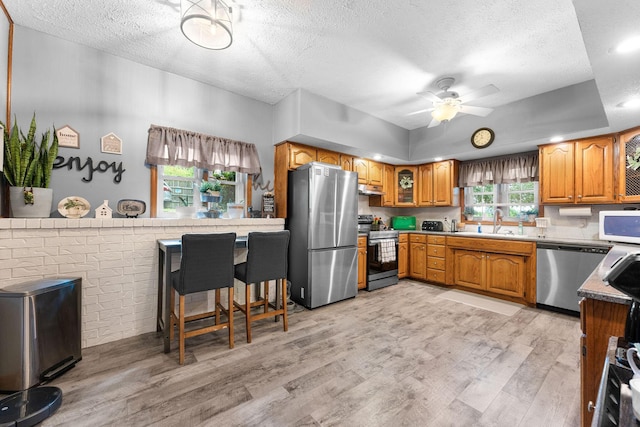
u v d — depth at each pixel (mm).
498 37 2285
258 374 1919
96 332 2338
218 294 2721
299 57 2629
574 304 3027
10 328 1692
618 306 1144
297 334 2561
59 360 1902
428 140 4484
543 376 1910
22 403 1536
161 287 2615
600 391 617
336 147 3881
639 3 1295
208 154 3102
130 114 2707
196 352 2223
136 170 2736
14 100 2203
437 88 3205
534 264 3324
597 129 2926
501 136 3645
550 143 3459
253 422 1484
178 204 3041
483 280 3799
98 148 2551
